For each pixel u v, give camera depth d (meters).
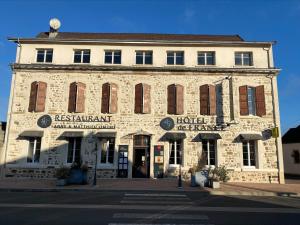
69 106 17.80
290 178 21.91
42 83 18.00
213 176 14.69
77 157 17.50
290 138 26.27
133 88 18.17
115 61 18.86
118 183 14.90
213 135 17.31
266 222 6.67
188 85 18.23
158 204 9.13
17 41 18.69
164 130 17.64
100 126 17.66
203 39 20.66
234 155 17.31
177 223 6.46
